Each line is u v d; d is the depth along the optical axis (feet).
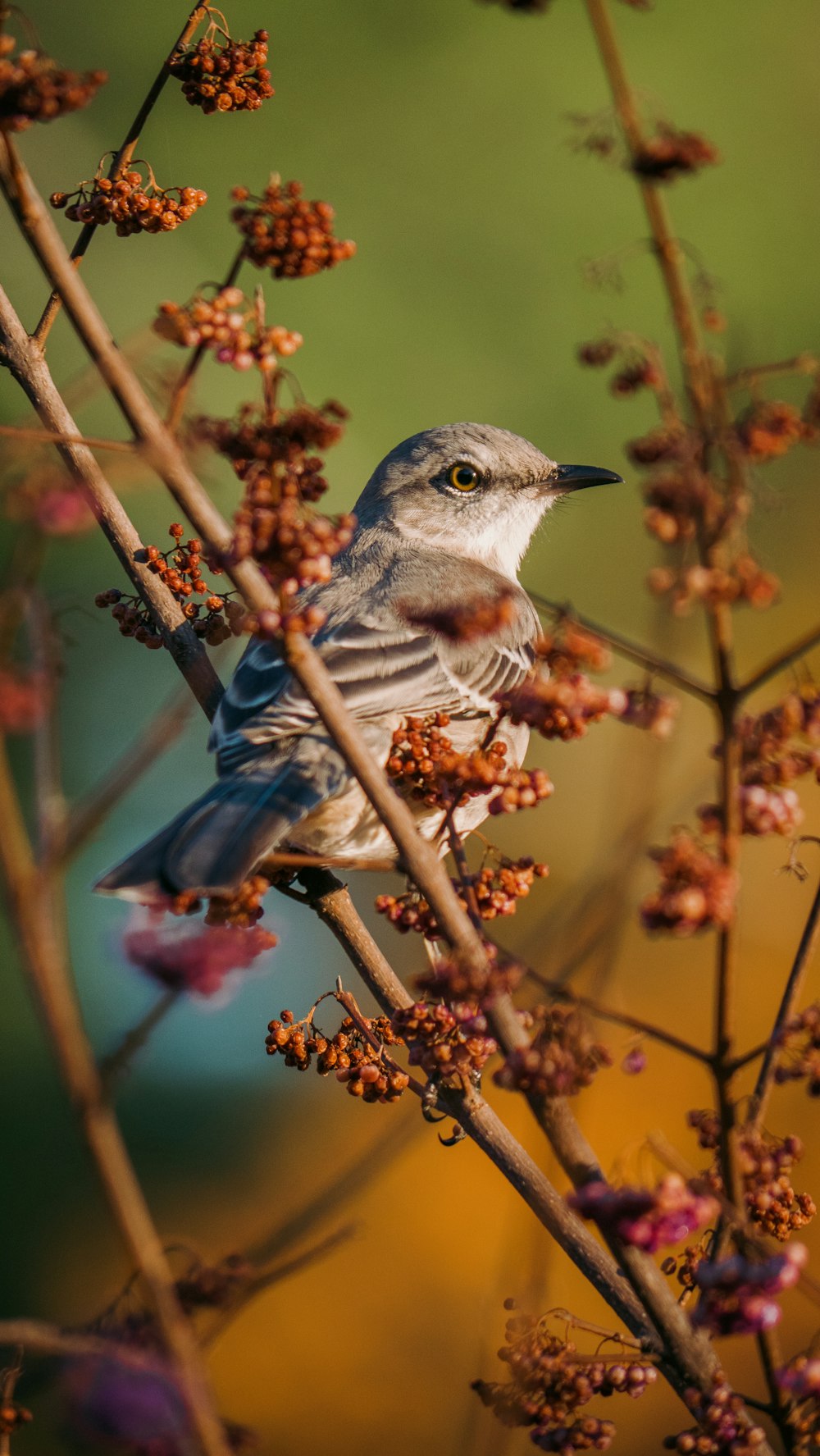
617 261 15.97
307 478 19.90
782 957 55.01
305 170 69.92
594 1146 50.08
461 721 33.63
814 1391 17.62
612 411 68.90
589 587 65.87
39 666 16.93
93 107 67.62
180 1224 53.21
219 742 28.73
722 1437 18.45
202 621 30.60
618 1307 21.56
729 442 15.71
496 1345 32.91
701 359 15.81
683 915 16.37
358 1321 50.06
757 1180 20.13
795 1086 49.29
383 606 33.63
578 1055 17.98
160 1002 16.51
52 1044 15.37
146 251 66.08
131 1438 16.11
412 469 41.55
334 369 66.59
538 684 18.10
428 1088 25.32
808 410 15.94
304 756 28.17
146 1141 54.19
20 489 17.71
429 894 19.90
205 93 26.50
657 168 15.70
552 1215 22.39
